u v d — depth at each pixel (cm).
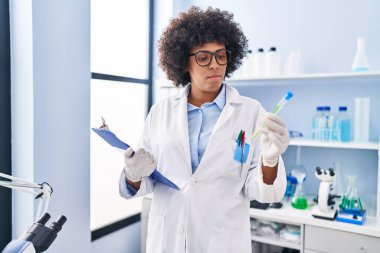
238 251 107
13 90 151
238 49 121
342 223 155
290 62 194
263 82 221
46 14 149
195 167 111
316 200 191
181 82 128
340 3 197
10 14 149
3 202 154
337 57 199
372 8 188
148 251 115
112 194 220
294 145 205
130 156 92
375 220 162
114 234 215
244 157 103
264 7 221
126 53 229
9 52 151
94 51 200
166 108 122
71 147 164
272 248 207
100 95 208
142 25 244
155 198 117
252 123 113
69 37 161
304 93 208
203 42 107
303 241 165
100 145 209
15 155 153
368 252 150
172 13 242
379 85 187
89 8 171
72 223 166
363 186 195
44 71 150
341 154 200
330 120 191
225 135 109
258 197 100
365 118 183
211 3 240
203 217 107
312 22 206
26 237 66
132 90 235
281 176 94
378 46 188
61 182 160
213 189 107
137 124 241
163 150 113
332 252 158
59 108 158
